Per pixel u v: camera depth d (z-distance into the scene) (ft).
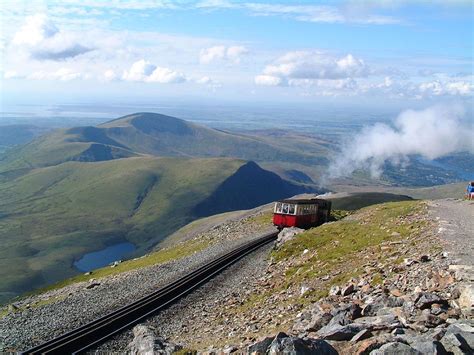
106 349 87.86
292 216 217.77
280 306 97.19
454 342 47.37
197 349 80.94
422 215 161.58
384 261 103.50
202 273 154.20
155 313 112.37
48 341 89.92
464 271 74.18
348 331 56.80
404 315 61.21
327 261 125.90
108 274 242.17
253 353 55.16
